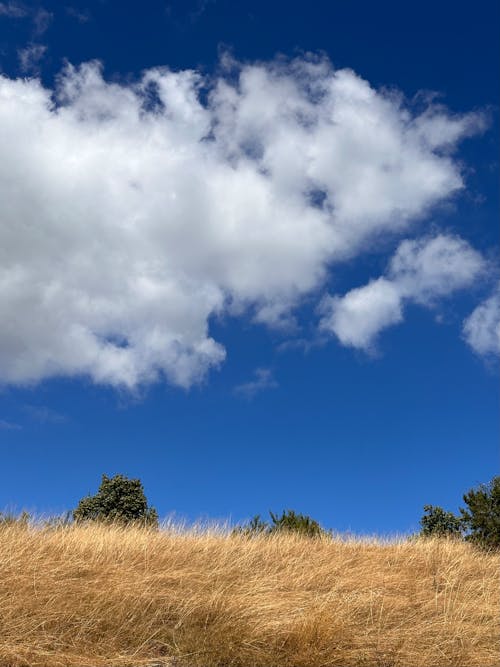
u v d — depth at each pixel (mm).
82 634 6188
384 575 9648
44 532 9773
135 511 18281
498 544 14156
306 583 8789
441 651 6699
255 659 6070
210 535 10875
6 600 6430
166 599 7262
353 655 6332
